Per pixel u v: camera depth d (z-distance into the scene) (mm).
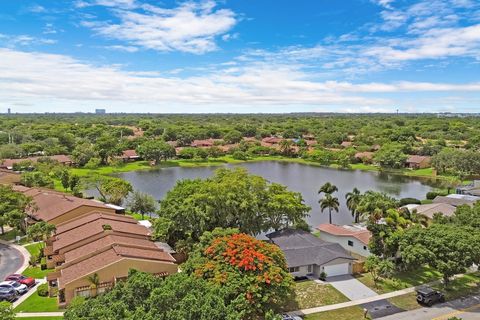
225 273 38281
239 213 58625
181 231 58781
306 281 49281
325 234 62844
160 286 30219
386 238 51156
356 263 52250
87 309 27609
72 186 95625
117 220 61312
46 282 47156
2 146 148500
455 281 49812
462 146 175750
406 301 44281
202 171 144250
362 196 69188
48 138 174000
